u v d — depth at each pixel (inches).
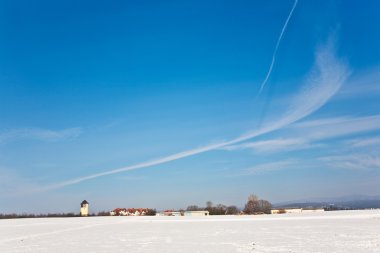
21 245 1232.8
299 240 1238.9
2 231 2050.9
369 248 994.1
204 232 1742.1
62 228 2331.4
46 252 1033.5
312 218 3090.6
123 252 1013.8
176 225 2527.1
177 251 1020.5
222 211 7091.5
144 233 1744.6
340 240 1206.3
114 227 2383.1
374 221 2394.2
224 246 1116.5
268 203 7022.6
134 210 7593.5
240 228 1998.0
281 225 2182.6
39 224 3070.9
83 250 1071.6
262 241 1239.5
